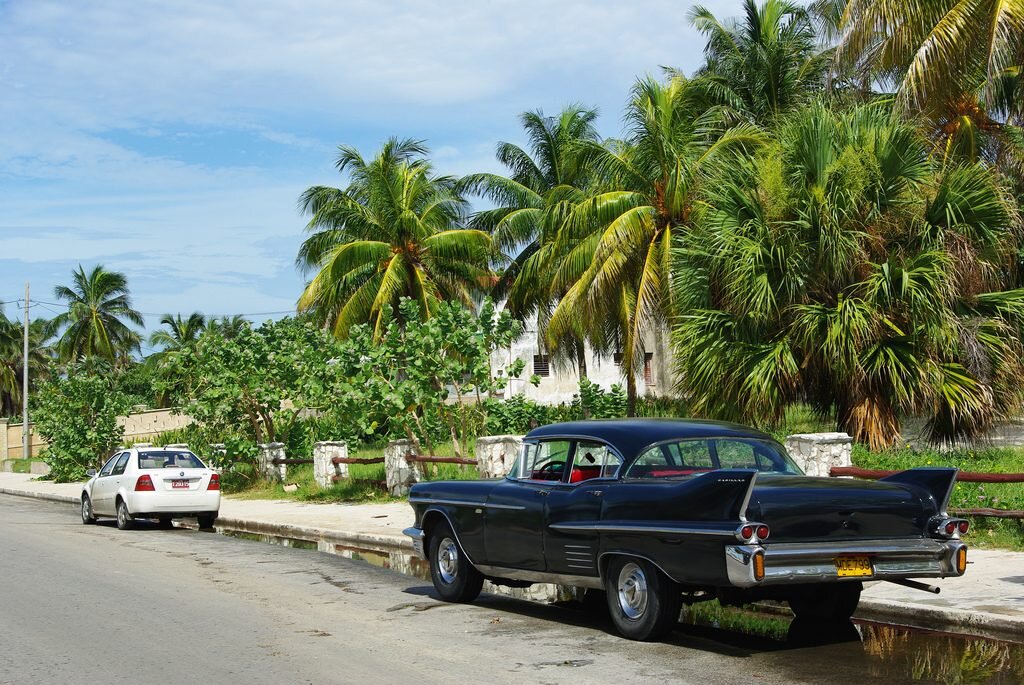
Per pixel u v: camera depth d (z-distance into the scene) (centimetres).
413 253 3584
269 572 1209
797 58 3038
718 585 688
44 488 3216
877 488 727
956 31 1756
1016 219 1703
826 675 656
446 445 2356
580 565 808
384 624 869
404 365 2005
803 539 690
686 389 1759
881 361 1522
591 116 3675
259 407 2620
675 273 1897
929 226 1623
